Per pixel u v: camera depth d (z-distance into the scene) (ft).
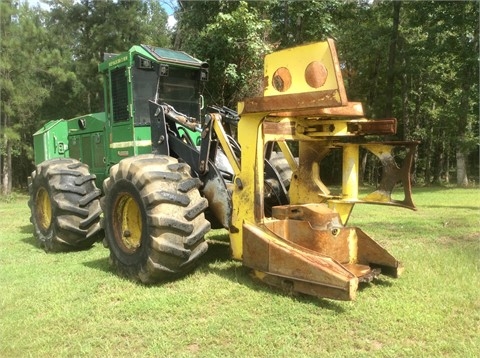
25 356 10.61
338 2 51.93
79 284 15.26
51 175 20.66
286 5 48.88
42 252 20.99
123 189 15.71
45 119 74.33
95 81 69.56
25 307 13.38
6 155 67.82
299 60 12.94
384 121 15.17
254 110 14.15
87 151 25.67
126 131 21.49
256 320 12.06
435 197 44.16
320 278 12.78
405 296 13.56
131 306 13.06
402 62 67.36
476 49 56.39
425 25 62.13
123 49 68.13
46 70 66.80
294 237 14.69
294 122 15.69
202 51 41.29
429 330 11.40
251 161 14.80
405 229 24.68
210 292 14.02
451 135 68.74
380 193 15.97
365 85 77.56
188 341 11.05
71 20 71.00
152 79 21.24
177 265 14.65
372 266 15.20
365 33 65.92
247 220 14.90
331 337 11.13
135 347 10.94
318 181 17.12
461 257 17.85
